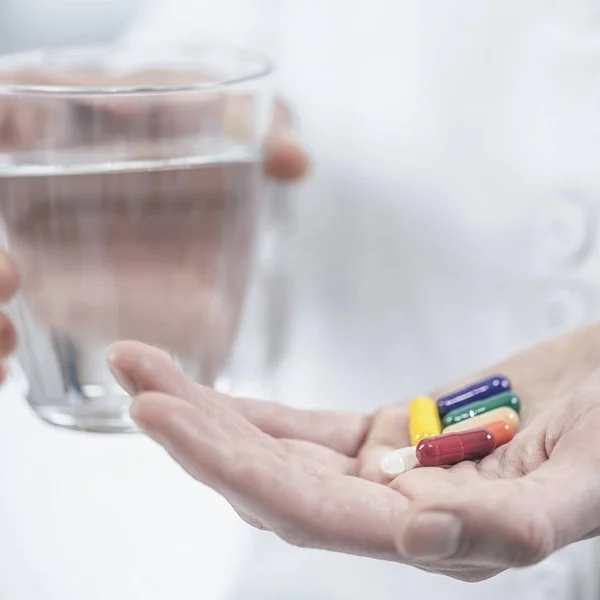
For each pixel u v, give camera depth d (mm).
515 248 685
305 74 721
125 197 543
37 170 539
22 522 696
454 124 689
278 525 441
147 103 542
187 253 556
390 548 436
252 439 474
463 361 703
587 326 552
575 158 663
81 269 548
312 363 729
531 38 669
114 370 466
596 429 451
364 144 707
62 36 928
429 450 491
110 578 692
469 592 677
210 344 576
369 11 702
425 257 704
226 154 558
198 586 689
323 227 717
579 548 660
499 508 420
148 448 694
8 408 699
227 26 743
